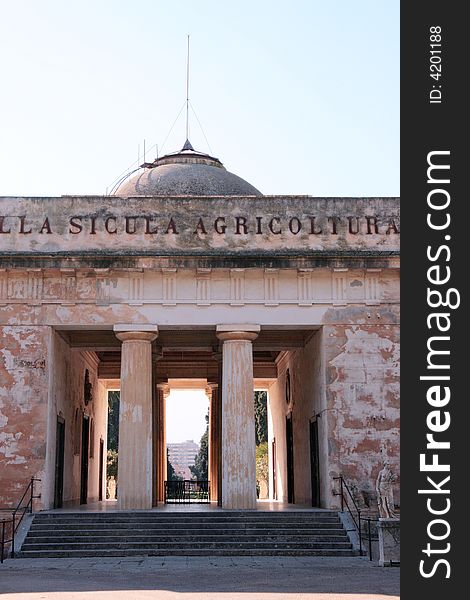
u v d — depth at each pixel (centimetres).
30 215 3306
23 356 3148
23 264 3164
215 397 4731
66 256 3161
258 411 7756
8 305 3184
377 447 3133
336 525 2834
